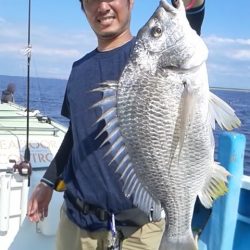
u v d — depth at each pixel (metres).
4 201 3.13
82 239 2.44
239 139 3.01
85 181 2.37
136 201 1.99
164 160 1.90
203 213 2.95
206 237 3.20
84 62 2.50
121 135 1.96
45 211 2.88
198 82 1.83
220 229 3.12
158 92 1.86
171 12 1.88
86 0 2.36
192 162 1.89
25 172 3.19
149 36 1.90
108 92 1.97
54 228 3.29
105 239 2.38
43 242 3.31
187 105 1.80
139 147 1.93
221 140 3.06
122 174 2.00
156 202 1.98
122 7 2.34
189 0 2.11
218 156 3.08
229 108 1.85
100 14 2.32
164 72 1.85
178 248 1.98
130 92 1.92
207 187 1.95
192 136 1.86
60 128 4.58
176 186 1.92
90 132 2.36
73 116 2.46
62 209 2.66
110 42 2.40
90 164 2.34
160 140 1.89
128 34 2.44
